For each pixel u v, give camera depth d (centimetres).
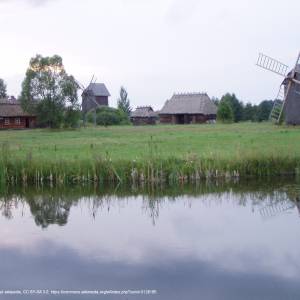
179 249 1395
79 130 6956
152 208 1980
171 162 2631
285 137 4225
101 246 1434
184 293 1091
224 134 4947
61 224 1727
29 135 5784
